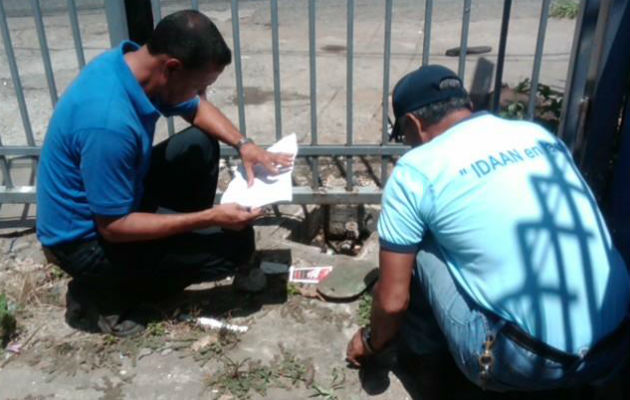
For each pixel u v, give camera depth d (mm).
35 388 2482
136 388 2477
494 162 2023
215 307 2852
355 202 3467
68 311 2783
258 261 3137
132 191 2365
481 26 6738
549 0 2973
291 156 2725
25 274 3057
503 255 1988
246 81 5258
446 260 2139
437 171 2033
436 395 2473
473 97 4629
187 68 2219
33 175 3824
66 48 6340
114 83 2240
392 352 2611
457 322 2119
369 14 7285
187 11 2223
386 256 2131
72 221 2449
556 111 4016
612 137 2578
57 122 2324
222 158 3689
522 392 2490
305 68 5531
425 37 3092
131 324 2709
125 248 2508
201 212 2418
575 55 2555
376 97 4871
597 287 2006
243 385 2469
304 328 2742
